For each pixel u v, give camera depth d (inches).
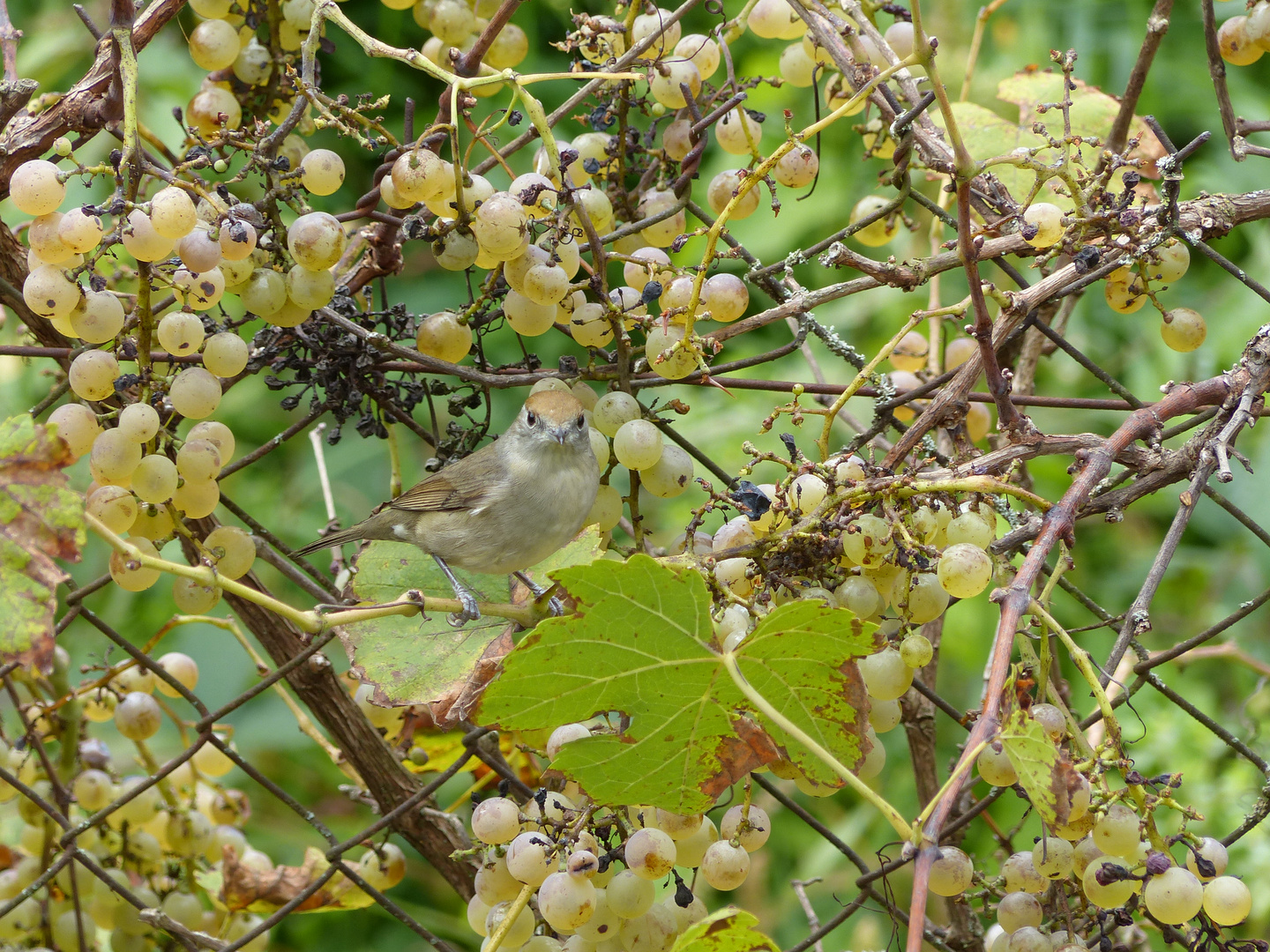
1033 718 193.9
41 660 193.6
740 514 197.6
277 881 200.8
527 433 199.8
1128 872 194.1
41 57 251.3
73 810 202.2
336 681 200.5
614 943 196.2
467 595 199.8
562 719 194.2
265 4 201.0
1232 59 199.6
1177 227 197.0
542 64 268.5
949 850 196.5
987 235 198.2
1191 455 197.2
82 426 195.9
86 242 195.2
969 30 265.3
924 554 195.5
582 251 199.0
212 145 196.4
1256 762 197.2
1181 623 252.1
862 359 199.0
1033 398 199.0
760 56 276.8
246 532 197.6
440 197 197.0
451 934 245.8
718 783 194.9
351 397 199.2
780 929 242.7
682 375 197.9
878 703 196.4
